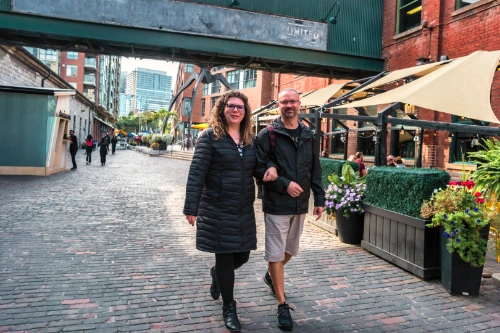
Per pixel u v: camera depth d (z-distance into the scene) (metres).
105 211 8.00
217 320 3.33
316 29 14.06
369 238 5.59
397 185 4.98
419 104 6.47
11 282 4.02
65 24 12.02
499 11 9.80
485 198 4.70
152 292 3.90
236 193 3.13
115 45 13.41
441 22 11.85
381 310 3.65
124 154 36.94
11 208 7.79
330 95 10.78
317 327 3.28
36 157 14.07
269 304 3.71
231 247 3.09
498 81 9.37
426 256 4.45
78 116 37.19
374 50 14.84
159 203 9.33
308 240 6.27
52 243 5.52
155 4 12.58
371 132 14.76
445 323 3.40
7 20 11.61
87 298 3.70
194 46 13.01
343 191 6.10
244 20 13.36
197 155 3.12
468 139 10.41
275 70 15.55
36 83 21.81
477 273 4.00
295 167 3.35
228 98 3.17
